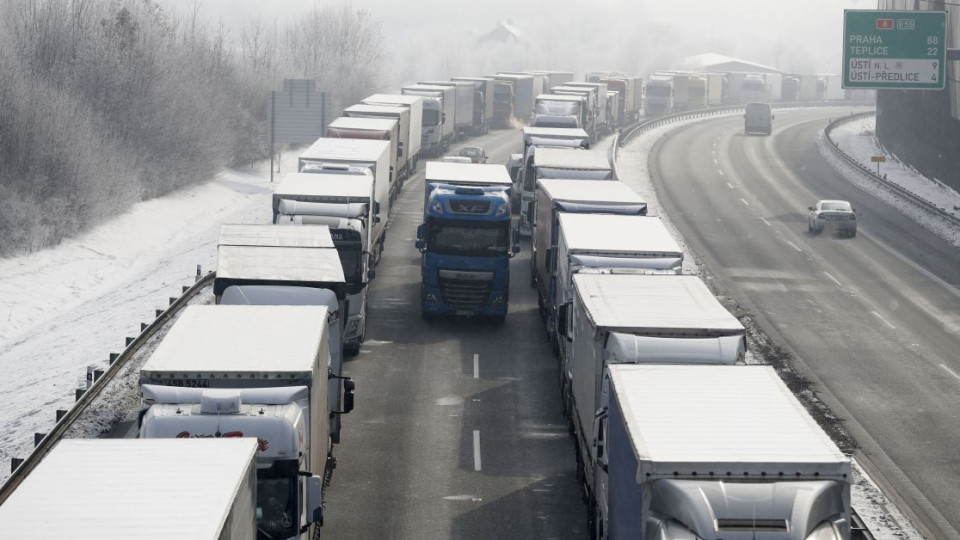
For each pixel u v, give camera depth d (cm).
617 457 2450
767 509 2070
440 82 15325
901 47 7831
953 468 3725
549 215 5481
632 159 13275
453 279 5575
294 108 12700
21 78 9850
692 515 2070
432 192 5638
